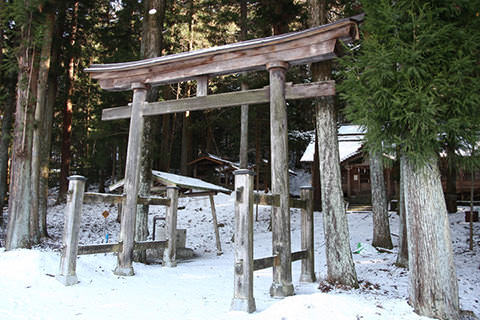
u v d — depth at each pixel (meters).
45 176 15.63
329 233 7.20
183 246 12.98
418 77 4.49
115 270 7.48
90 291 5.88
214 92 27.81
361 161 25.84
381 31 5.07
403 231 10.02
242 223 5.21
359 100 4.88
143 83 8.25
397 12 4.70
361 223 17.11
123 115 8.55
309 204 7.59
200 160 29.94
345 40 6.37
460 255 11.31
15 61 10.53
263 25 17.25
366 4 5.27
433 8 4.87
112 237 16.95
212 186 13.91
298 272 9.08
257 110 22.41
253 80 19.72
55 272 6.50
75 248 6.29
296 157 38.34
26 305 4.83
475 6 4.71
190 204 23.92
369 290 6.81
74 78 25.03
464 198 22.05
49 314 4.62
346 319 4.30
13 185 9.55
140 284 6.80
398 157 5.59
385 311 4.83
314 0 8.26
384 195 13.19
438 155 5.16
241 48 6.99
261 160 29.81
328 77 7.60
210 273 8.97
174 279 7.71
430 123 4.45
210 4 21.16
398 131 4.99
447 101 4.68
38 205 13.88
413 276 5.00
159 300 5.68
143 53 11.01
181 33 24.62
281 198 6.14
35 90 10.13
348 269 7.00
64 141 23.78
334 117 7.44
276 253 6.04
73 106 25.59
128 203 7.72
